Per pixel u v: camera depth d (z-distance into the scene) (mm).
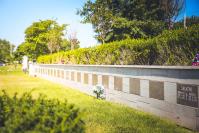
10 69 75562
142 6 31094
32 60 66312
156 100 9883
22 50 66938
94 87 15039
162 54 10500
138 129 7809
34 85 24297
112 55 14891
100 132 7523
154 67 9828
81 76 19203
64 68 24797
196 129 7793
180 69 8461
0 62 124562
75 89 20594
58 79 27547
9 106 4074
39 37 63438
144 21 31156
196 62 8328
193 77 7895
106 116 9547
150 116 9727
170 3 28406
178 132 7629
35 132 3207
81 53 20469
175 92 8773
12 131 3270
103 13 32812
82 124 3891
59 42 54938
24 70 56844
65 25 60125
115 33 32719
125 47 13469
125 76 12375
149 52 11625
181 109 8461
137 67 11078
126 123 8539
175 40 9680
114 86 13570
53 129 3307
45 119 3492
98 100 14000
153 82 10086
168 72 9117
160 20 31047
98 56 16891
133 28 30641
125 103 12375
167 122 8805
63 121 3418
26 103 4137
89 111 10438
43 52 65375
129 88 12016
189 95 8086
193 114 7902
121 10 32562
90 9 33812
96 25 33531
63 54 27656
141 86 10977
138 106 11219
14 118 3514
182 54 9453
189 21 28859
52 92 18234
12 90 19328
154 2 31078
